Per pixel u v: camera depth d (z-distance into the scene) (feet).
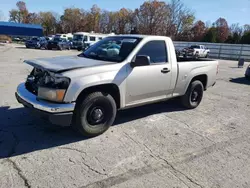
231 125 15.90
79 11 270.46
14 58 51.72
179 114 17.49
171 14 205.36
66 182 8.79
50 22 285.43
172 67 15.53
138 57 12.78
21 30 183.21
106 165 10.07
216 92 26.96
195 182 9.23
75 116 11.90
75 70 11.32
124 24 249.75
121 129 13.99
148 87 14.24
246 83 34.88
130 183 8.95
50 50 95.30
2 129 13.01
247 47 96.99
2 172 9.16
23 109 16.29
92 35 104.88
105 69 12.17
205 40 201.46
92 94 11.99
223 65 67.26
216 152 11.82
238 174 9.96
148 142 12.49
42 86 11.23
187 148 12.09
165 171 9.88
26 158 10.27
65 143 11.85
